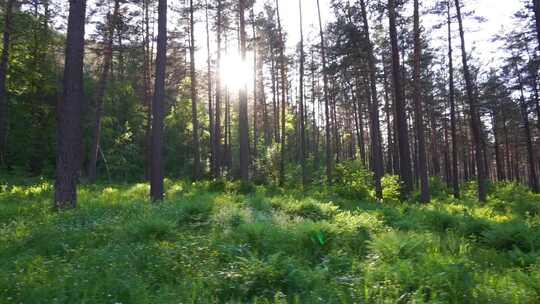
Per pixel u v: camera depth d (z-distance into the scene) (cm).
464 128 6038
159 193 1641
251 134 5794
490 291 604
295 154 4841
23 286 591
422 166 2184
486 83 4144
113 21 2605
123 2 2605
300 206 1402
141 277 636
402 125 2194
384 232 1038
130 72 3806
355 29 2369
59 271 657
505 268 767
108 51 2661
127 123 3522
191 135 4428
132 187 2245
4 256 773
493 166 8462
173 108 4338
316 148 5369
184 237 889
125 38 2725
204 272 666
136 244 830
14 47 2517
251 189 2138
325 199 1938
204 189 2097
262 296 588
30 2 2434
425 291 609
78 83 1314
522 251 936
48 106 3525
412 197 2202
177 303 546
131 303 555
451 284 621
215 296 591
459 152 6638
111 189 2012
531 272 691
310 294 590
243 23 2705
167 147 4197
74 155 1306
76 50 1311
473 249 936
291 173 3059
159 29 1677
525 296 585
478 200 2784
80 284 595
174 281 654
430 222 1304
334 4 2569
